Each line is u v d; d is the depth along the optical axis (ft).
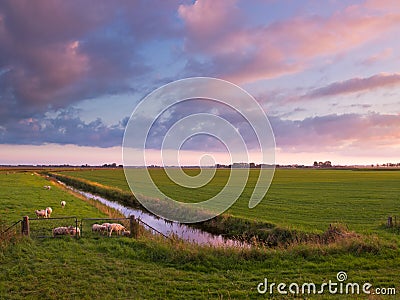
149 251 44.52
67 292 31.48
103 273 36.63
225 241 65.98
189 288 32.65
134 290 32.19
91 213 86.33
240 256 41.27
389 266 38.58
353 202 113.80
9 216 77.00
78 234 53.78
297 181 216.95
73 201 112.57
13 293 31.07
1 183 183.93
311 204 110.83
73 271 36.81
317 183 199.93
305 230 66.28
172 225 83.87
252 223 75.87
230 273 36.70
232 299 30.37
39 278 34.81
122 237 53.06
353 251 43.24
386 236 58.65
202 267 38.29
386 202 112.68
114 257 42.55
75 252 44.47
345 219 82.69
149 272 36.94
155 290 32.09
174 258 40.96
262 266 39.01
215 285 33.35
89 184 192.75
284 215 89.51
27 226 51.42
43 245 47.73
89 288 32.42
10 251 43.19
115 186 178.70
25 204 98.58
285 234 65.41
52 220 71.77
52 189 158.20
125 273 36.73
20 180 217.97
